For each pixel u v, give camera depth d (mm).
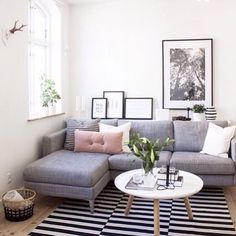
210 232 2648
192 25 4477
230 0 4352
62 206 3246
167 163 3453
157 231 2445
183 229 2711
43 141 3809
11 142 3350
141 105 4703
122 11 4664
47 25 4551
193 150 3980
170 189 2500
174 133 4094
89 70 4852
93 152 3822
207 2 4414
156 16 4562
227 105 4473
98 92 4848
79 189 3051
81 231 2689
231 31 4379
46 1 4266
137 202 3355
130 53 4691
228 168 3363
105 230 2709
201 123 4059
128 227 2768
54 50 4594
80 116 4910
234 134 3857
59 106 4621
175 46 4543
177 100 4609
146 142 2615
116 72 4762
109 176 3623
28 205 2914
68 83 4883
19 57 3459
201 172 3418
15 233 2641
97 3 4734
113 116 4793
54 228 2746
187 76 4551
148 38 4613
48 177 3105
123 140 3912
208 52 4461
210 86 4496
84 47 4840
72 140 4020
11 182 3365
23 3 3512
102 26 4750
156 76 4637
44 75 4320
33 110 4227
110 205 3268
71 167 3131
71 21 4848
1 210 3135
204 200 3389
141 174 2791
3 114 3195
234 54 4395
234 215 2980
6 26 3201
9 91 3287
